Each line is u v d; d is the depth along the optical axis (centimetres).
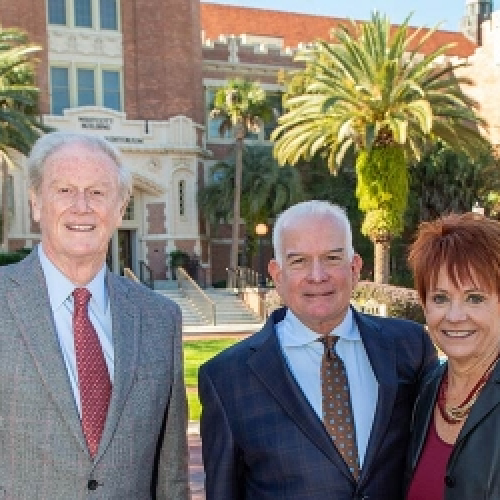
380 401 321
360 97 2186
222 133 3384
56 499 278
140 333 309
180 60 3675
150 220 3562
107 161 305
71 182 294
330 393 325
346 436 318
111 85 3606
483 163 3659
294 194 3456
